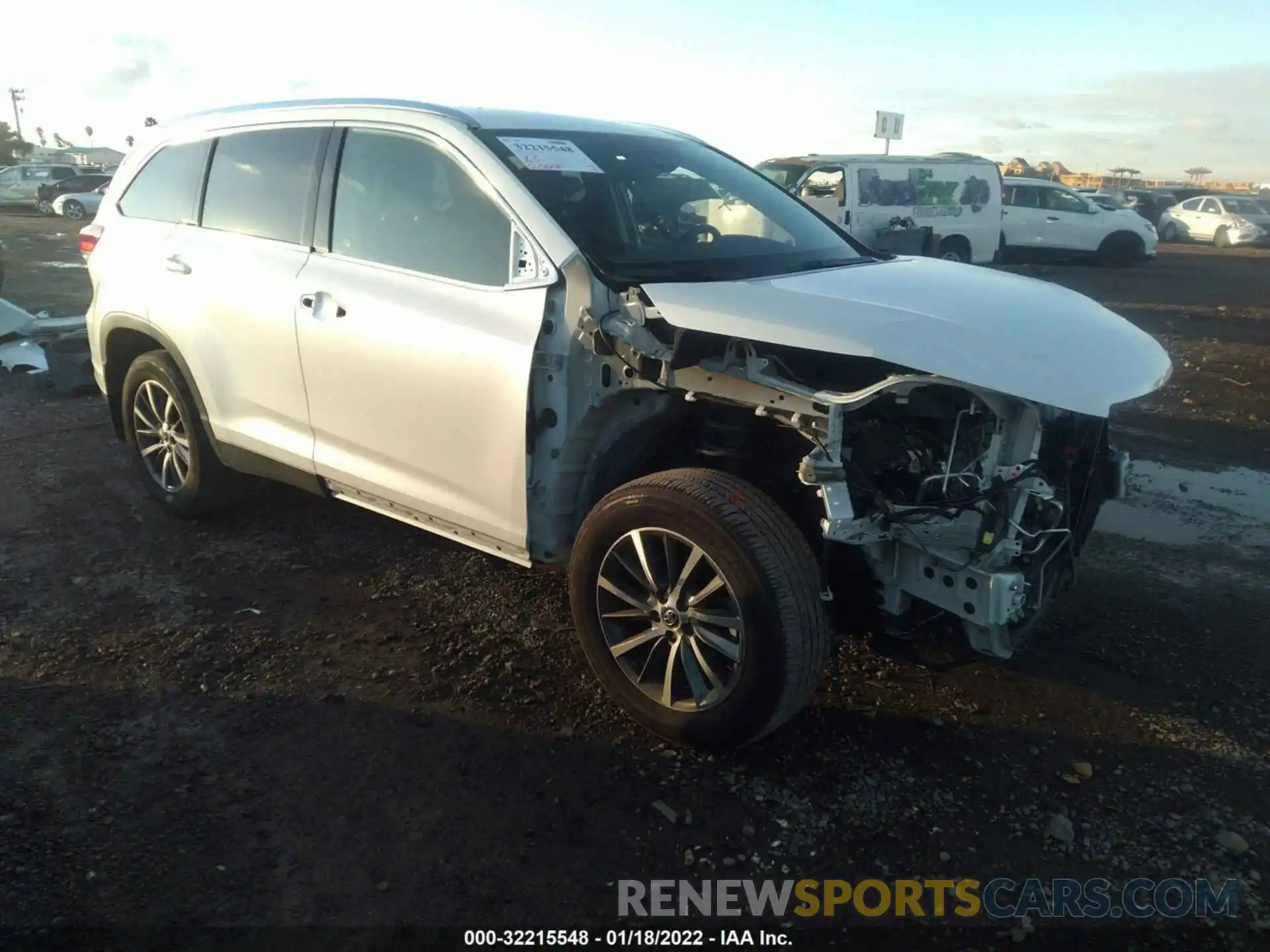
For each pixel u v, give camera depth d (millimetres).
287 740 3193
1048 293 3502
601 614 3240
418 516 3820
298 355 3961
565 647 3803
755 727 2930
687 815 2885
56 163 33125
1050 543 3066
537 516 3412
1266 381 8781
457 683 3541
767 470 3307
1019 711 3424
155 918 2463
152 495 5039
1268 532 5090
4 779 2955
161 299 4559
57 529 4844
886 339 2740
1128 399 2748
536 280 3291
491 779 3027
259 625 3928
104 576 4328
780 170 17438
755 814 2896
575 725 3307
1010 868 2719
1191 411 7711
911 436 3045
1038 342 2873
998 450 2842
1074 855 2770
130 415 5020
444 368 3447
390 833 2787
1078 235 20672
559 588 4289
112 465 5777
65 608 4035
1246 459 6445
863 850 2775
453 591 4250
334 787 2969
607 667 3260
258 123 4406
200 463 4688
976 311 3049
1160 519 5273
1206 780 3078
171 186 4766
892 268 3740
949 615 3221
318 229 4016
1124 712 3424
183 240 4551
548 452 3334
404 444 3674
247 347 4180
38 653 3678
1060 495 3100
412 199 3740
